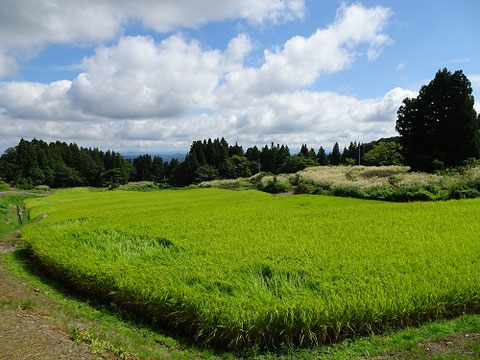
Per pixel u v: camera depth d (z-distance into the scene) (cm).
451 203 1409
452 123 2789
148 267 750
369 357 455
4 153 7338
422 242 815
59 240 1066
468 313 544
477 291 543
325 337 504
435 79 2944
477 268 623
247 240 916
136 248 941
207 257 775
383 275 613
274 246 838
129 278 667
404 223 1053
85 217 1667
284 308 505
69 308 691
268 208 1723
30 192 5550
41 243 1035
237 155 7731
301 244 853
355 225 1063
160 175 8788
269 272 679
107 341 520
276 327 504
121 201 2694
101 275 719
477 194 1825
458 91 2781
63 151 8062
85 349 475
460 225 986
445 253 722
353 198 2298
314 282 600
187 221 1308
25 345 448
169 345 544
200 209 1758
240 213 1515
